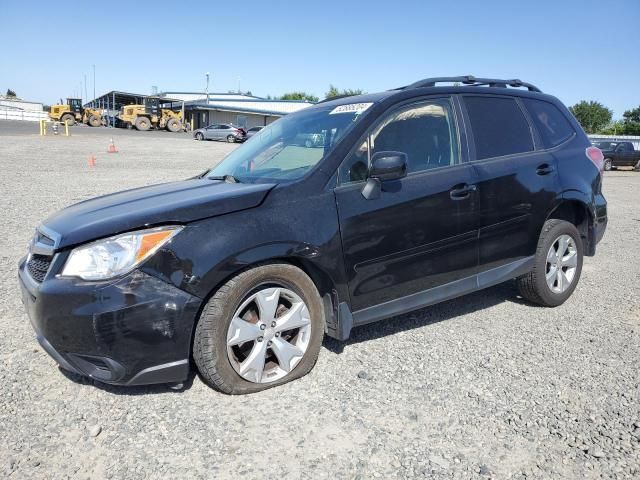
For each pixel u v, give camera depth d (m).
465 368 3.56
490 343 3.98
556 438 2.77
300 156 3.76
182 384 3.10
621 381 3.39
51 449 2.64
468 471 2.51
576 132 5.07
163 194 3.53
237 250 2.97
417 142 3.88
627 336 4.14
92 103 74.56
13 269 5.73
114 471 2.48
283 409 3.03
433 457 2.62
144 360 2.84
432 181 3.79
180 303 2.85
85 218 3.16
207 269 2.90
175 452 2.63
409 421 2.92
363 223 3.45
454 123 4.12
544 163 4.52
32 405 3.03
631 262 6.60
